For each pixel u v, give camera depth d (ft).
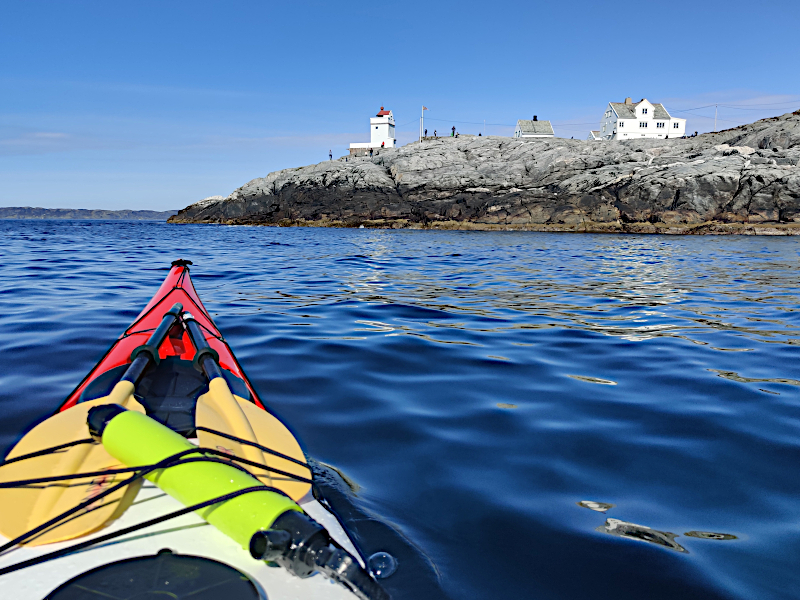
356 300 29.12
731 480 9.48
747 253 69.31
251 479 5.82
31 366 15.23
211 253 60.49
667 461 10.23
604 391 14.49
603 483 9.31
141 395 9.77
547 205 139.33
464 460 10.14
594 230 132.36
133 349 11.48
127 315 22.58
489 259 58.85
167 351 12.44
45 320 21.06
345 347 18.69
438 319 24.26
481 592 6.35
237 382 10.87
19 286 29.81
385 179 165.27
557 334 21.36
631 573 6.79
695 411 12.99
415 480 9.24
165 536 5.98
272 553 4.92
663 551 7.27
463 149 174.29
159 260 49.34
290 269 45.21
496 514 8.18
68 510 6.17
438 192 154.92
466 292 33.14
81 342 17.97
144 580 5.35
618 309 27.25
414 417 12.39
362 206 159.33
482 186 152.97
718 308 27.61
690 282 38.93
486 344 19.62
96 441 7.35
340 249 71.72
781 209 120.37
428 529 7.67
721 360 17.65
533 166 156.87
